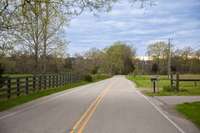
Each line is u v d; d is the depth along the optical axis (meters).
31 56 44.56
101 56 139.25
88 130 11.94
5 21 23.73
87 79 69.69
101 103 22.84
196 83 50.88
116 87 46.72
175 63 138.00
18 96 27.45
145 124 13.60
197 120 14.99
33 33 41.19
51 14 24.66
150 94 32.56
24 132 11.49
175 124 13.76
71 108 19.48
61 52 45.94
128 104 22.34
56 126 12.80
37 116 15.82
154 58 150.12
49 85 40.47
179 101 25.14
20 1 22.47
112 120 14.62
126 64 164.62
